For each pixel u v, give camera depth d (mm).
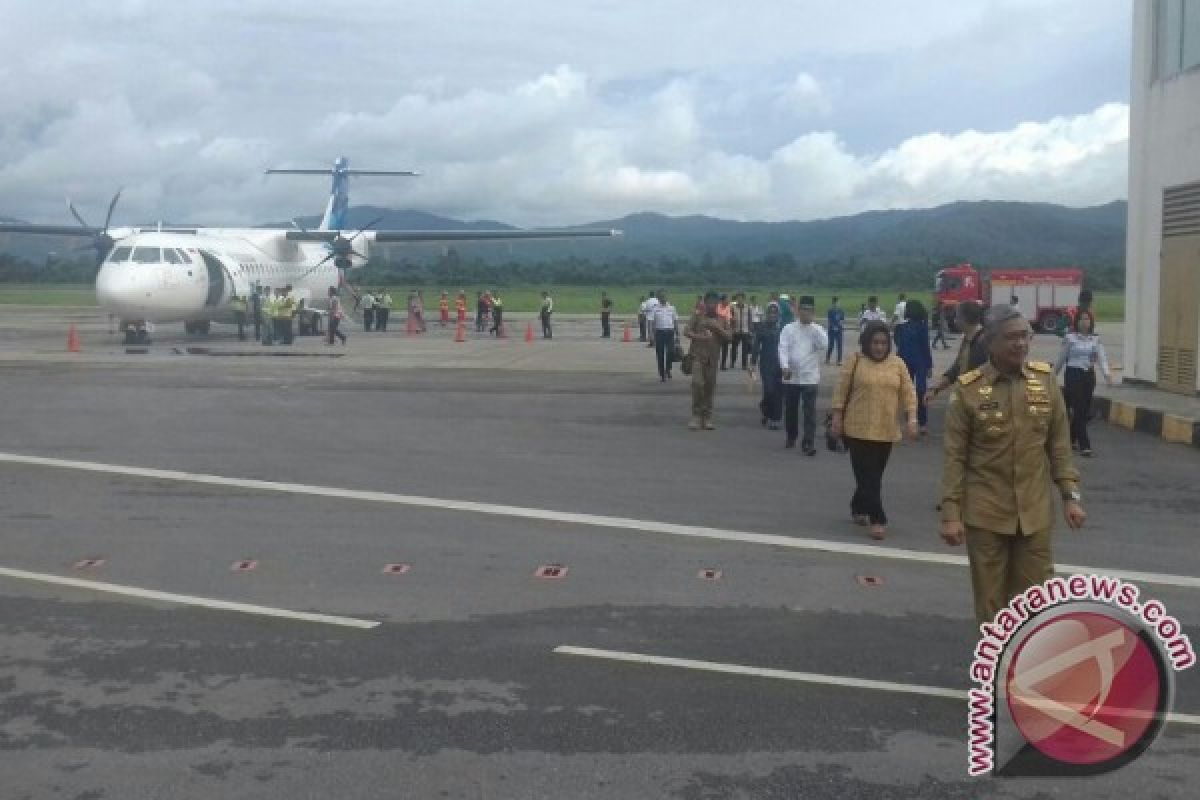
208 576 7859
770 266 141875
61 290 106938
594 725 5219
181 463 12508
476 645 6383
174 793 4500
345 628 6691
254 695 5578
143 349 30984
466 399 18938
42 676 5836
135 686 5695
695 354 15430
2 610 7027
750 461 13016
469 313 66000
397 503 10461
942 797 4512
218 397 18844
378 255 48125
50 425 15406
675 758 4863
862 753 4926
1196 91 17547
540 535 9203
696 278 130375
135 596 7352
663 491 11156
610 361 27656
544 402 18609
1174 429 14617
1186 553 8688
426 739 5047
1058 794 4543
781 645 6422
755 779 4660
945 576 8016
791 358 13445
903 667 6055
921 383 14617
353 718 5285
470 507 10305
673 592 7523
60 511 10023
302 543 8859
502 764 4785
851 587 7703
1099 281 114438
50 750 4910
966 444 5551
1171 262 18375
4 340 34875
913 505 10609
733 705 5480
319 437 14539
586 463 12781
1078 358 13227
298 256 41750
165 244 32188
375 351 31172
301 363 26375
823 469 12500
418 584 7680
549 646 6371
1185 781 4672
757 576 7965
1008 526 5434
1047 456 5551
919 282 125688
